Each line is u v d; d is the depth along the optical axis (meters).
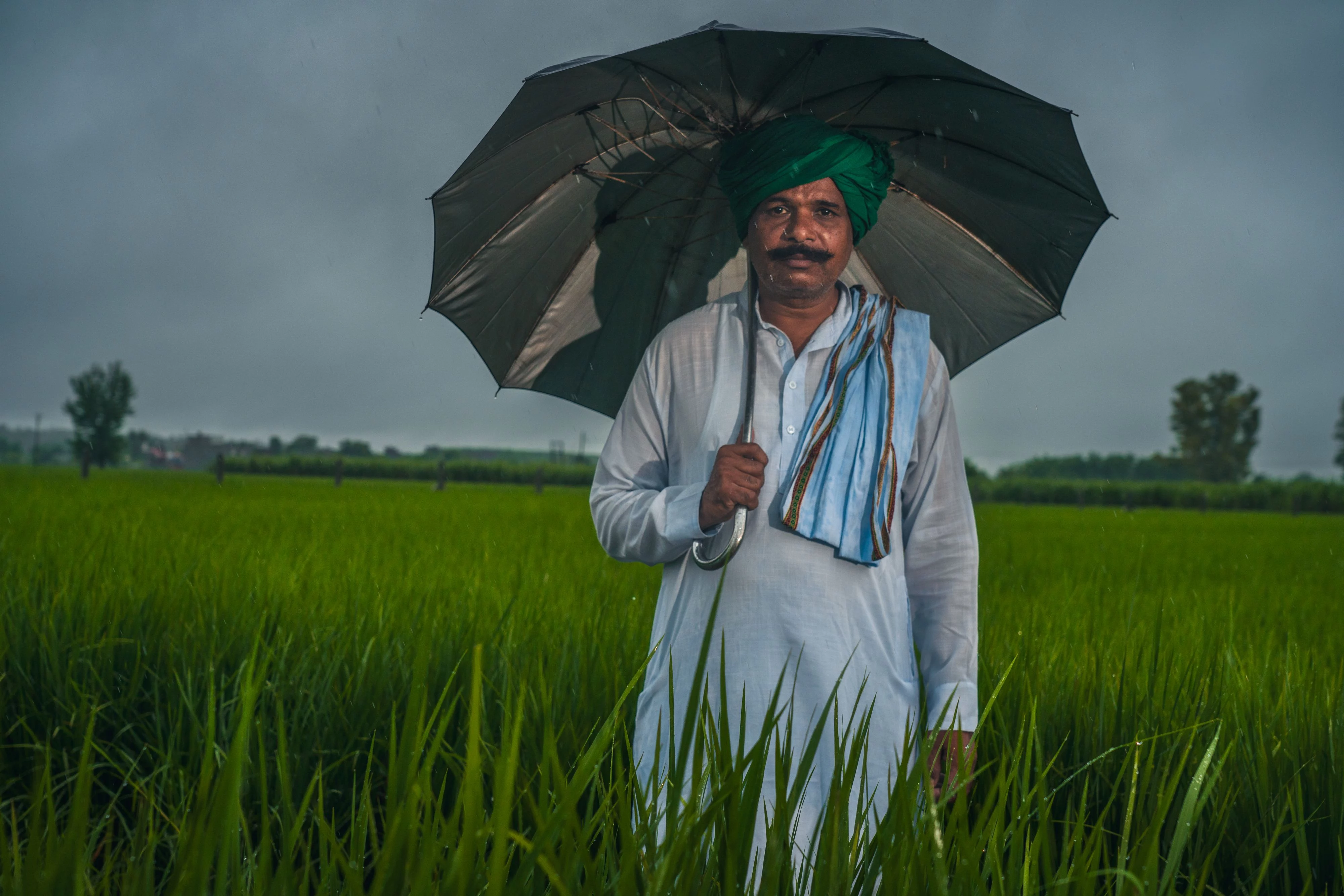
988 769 2.39
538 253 2.25
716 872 1.16
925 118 2.06
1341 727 2.69
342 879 1.40
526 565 6.39
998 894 1.24
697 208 2.30
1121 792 2.43
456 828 1.06
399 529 10.28
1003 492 50.22
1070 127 1.90
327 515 12.16
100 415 87.62
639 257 2.37
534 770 2.57
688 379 1.91
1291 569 9.77
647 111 2.07
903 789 1.24
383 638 3.65
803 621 1.71
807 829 1.64
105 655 3.52
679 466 1.92
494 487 39.12
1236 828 2.30
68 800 2.68
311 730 2.92
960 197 2.21
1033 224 2.19
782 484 1.77
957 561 1.84
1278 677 3.48
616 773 1.77
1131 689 3.09
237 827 1.12
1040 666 3.37
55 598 4.04
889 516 1.74
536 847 1.00
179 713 2.85
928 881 1.18
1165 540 14.47
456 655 3.49
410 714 1.05
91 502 13.33
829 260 1.79
